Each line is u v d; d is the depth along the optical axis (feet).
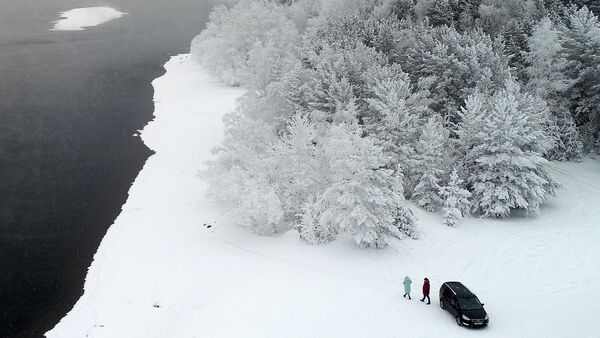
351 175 102.42
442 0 207.72
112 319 85.66
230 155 124.47
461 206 119.03
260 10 257.75
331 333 74.69
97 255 108.17
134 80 242.37
